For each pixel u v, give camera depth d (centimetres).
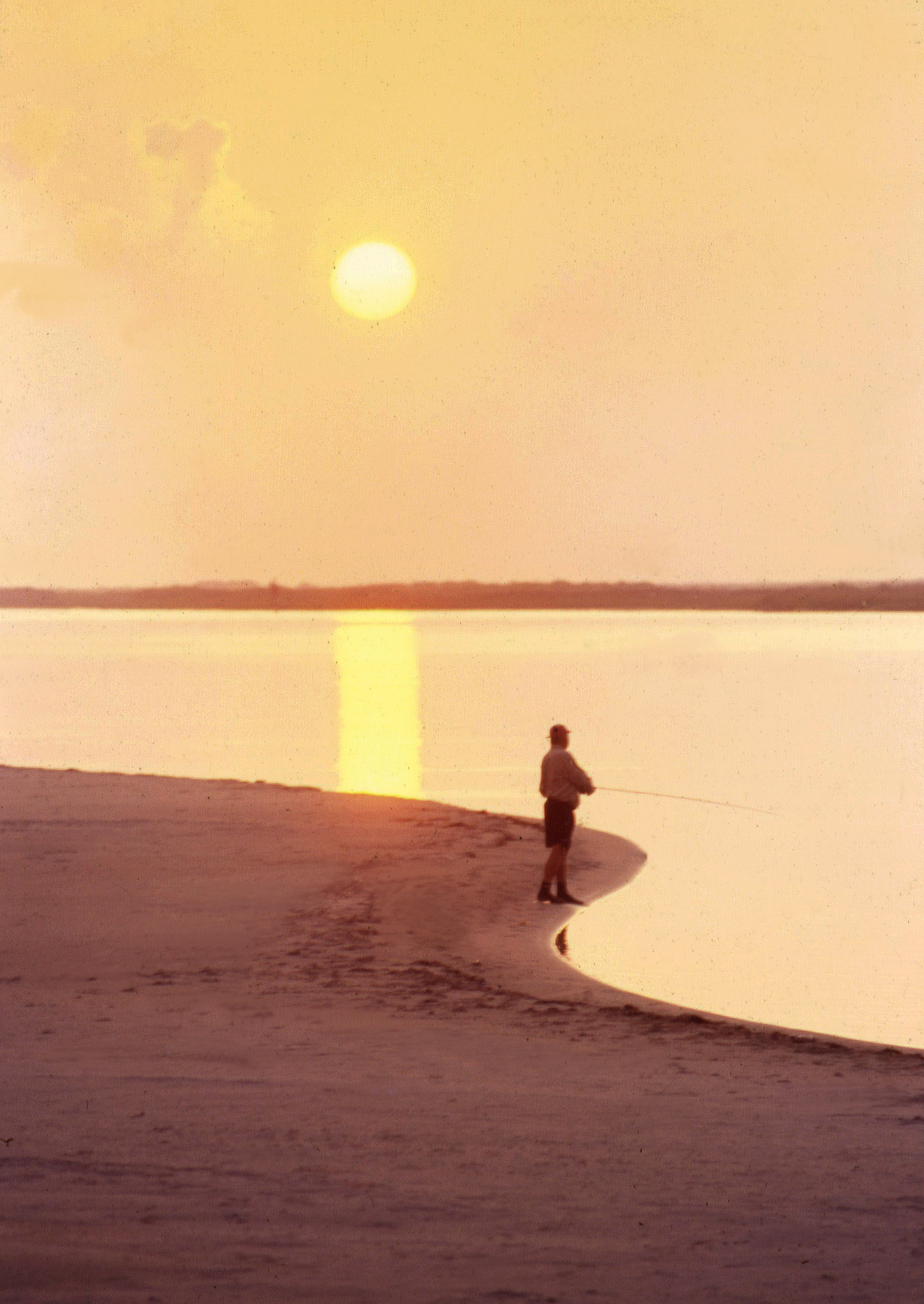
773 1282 354
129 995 872
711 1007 916
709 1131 541
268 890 1258
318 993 888
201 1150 492
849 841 1758
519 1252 379
